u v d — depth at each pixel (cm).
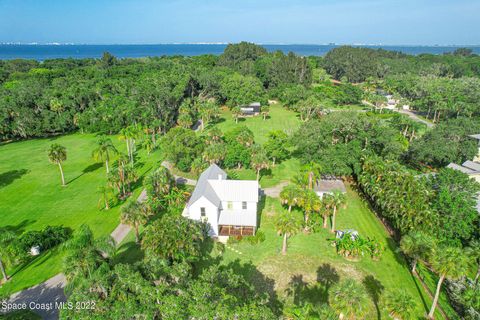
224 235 5056
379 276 4312
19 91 10800
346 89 14800
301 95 13600
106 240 3734
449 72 19838
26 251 4562
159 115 10619
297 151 8906
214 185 5222
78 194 6512
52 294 3931
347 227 5391
